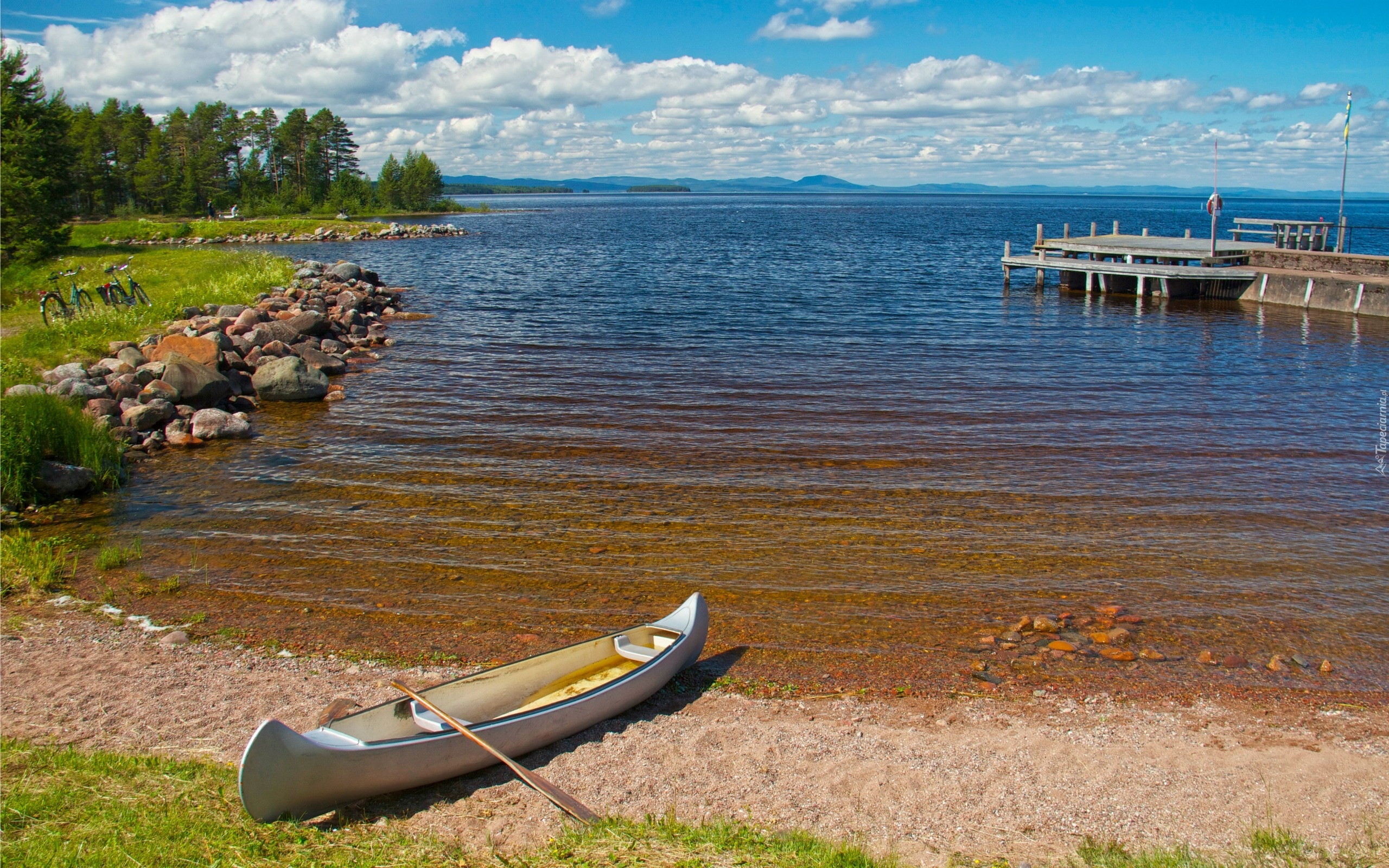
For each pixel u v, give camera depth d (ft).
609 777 23.11
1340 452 52.44
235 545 39.45
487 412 61.46
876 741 25.07
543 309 109.60
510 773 23.41
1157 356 80.59
